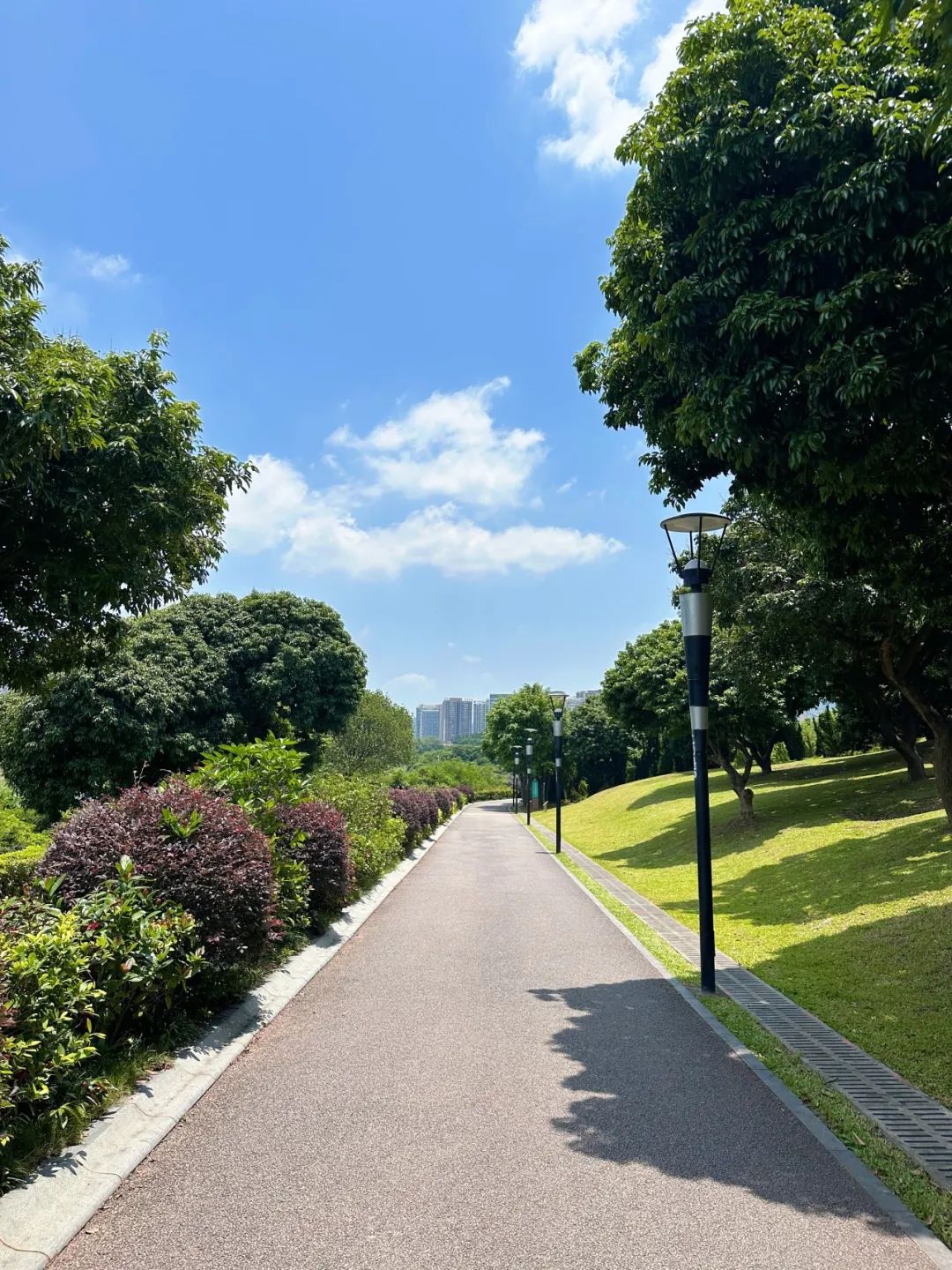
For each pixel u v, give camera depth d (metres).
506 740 58.75
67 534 9.23
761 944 9.73
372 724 48.81
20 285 9.08
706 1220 3.41
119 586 9.80
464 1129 4.33
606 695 26.06
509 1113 4.56
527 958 8.82
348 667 34.81
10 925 4.30
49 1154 3.76
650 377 7.58
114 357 9.48
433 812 29.62
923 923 9.29
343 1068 5.29
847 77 6.26
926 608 9.75
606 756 57.84
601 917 11.63
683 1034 6.12
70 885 5.71
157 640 30.55
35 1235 3.16
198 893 5.84
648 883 15.85
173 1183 3.70
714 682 21.06
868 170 5.61
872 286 5.66
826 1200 3.59
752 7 6.58
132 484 9.16
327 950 8.98
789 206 6.03
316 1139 4.18
